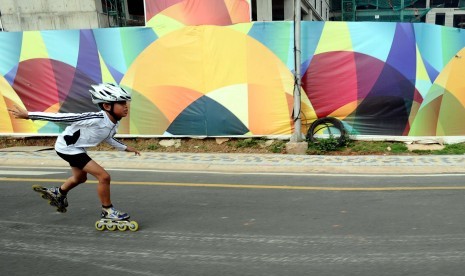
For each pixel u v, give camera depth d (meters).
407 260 3.75
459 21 38.25
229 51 9.41
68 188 4.76
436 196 5.84
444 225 4.66
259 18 19.83
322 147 9.20
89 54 9.85
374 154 8.98
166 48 9.59
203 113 9.73
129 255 3.94
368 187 6.42
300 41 8.88
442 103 9.41
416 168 7.71
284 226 4.70
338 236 4.37
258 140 9.69
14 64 10.09
